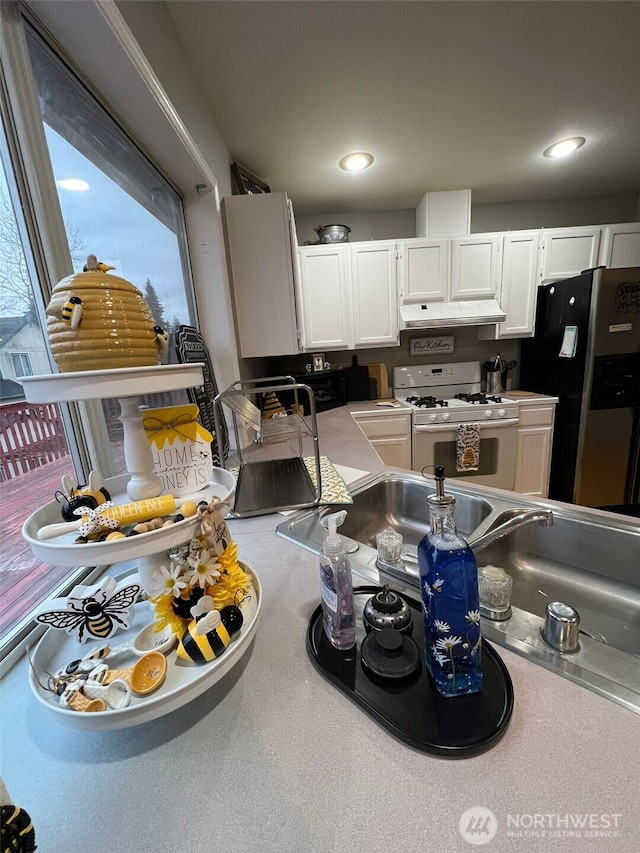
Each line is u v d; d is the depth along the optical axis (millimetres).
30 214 649
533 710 418
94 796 355
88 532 419
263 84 1390
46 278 672
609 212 2787
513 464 2531
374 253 2504
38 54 715
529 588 906
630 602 811
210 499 513
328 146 1854
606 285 2098
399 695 439
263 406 2207
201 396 1317
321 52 1262
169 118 1018
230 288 1701
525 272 2543
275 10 1088
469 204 2504
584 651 501
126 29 763
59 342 405
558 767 356
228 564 519
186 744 400
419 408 2514
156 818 335
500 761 365
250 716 430
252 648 531
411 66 1358
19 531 609
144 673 431
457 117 1683
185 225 1515
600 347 2168
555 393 2516
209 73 1311
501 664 482
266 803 342
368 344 2631
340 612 507
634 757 363
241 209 1656
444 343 2951
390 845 305
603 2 1135
